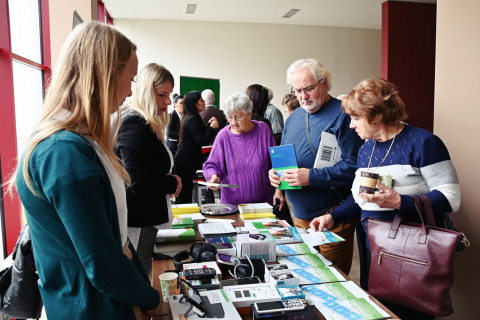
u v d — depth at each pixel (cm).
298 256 165
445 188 154
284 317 115
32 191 87
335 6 729
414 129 163
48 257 91
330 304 126
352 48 897
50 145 85
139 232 181
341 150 214
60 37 337
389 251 150
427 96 746
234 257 155
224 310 115
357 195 168
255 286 131
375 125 164
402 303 148
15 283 116
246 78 860
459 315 224
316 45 881
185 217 219
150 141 176
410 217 161
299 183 211
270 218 221
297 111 242
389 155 164
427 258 142
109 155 99
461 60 212
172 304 119
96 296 93
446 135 224
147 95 175
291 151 219
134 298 94
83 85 92
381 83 162
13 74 264
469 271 216
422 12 724
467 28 208
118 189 103
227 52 847
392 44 722
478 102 204
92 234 84
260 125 272
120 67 99
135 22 809
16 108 269
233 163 265
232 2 698
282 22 847
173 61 830
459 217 219
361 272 196
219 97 805
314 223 193
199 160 382
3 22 239
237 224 212
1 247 244
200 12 764
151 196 180
